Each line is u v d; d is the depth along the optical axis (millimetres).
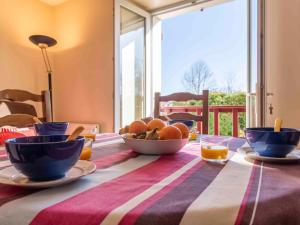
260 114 2082
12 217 394
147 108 3428
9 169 611
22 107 1850
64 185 504
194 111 3504
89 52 3234
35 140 592
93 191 468
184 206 387
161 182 524
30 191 474
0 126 1295
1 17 2947
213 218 370
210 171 614
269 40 2301
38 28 3369
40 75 3404
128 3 3102
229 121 3414
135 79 3309
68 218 372
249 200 408
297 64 2131
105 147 981
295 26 2145
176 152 854
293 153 786
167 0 3127
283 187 474
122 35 3104
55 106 3611
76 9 3361
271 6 2293
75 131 589
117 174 593
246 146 951
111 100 3014
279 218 390
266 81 2152
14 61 3088
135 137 866
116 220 359
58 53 3576
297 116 2127
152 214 365
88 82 3256
